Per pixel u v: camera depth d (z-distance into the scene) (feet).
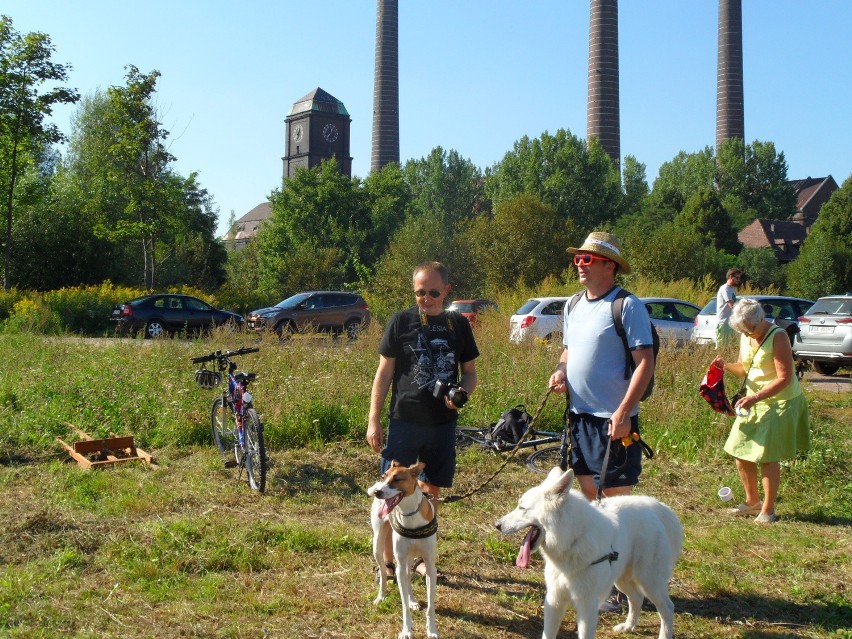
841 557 17.71
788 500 22.43
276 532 18.11
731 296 45.09
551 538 11.54
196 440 28.17
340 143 377.71
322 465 25.22
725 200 294.46
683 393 33.14
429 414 14.71
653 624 14.34
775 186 306.14
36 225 118.11
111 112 109.40
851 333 47.50
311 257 150.20
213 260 186.09
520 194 139.54
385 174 219.82
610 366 14.69
